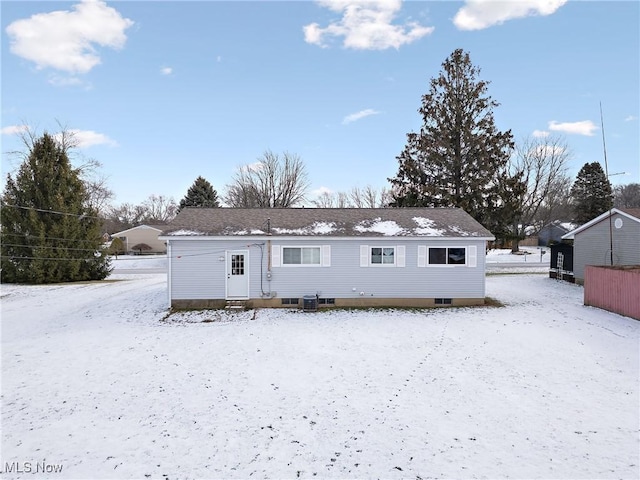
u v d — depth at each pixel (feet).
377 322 45.78
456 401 25.31
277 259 53.98
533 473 17.63
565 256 75.77
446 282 54.54
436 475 17.63
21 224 85.46
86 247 90.07
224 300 53.78
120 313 52.03
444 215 61.57
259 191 143.23
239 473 17.93
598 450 19.39
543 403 24.79
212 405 25.04
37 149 88.79
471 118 83.61
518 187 80.94
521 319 46.14
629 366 31.09
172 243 53.26
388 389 27.32
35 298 65.51
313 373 30.48
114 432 21.72
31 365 32.94
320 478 17.53
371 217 60.49
